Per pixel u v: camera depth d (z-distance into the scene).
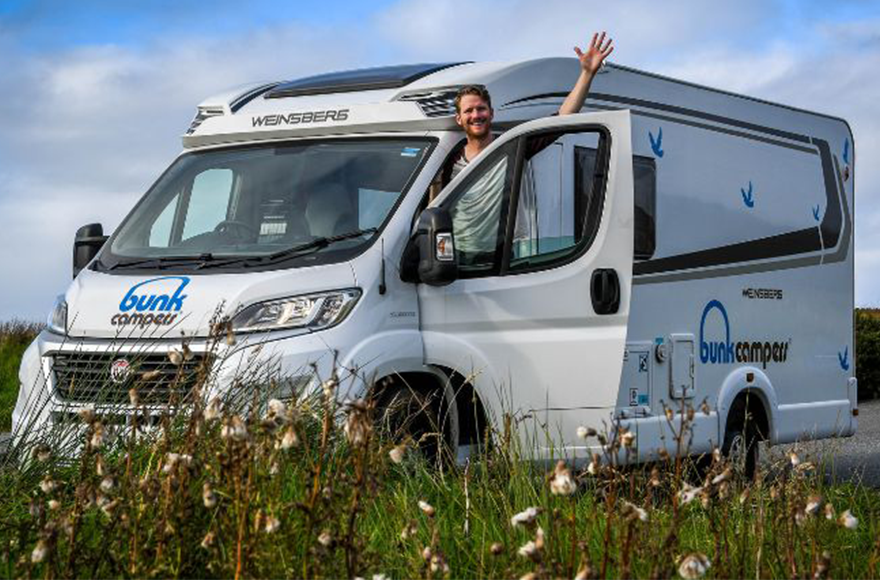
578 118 8.36
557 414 8.18
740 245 10.88
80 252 9.21
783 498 5.35
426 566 4.47
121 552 4.71
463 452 8.18
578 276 8.23
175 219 8.73
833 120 12.50
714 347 10.44
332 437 5.66
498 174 8.37
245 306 7.67
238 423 4.02
